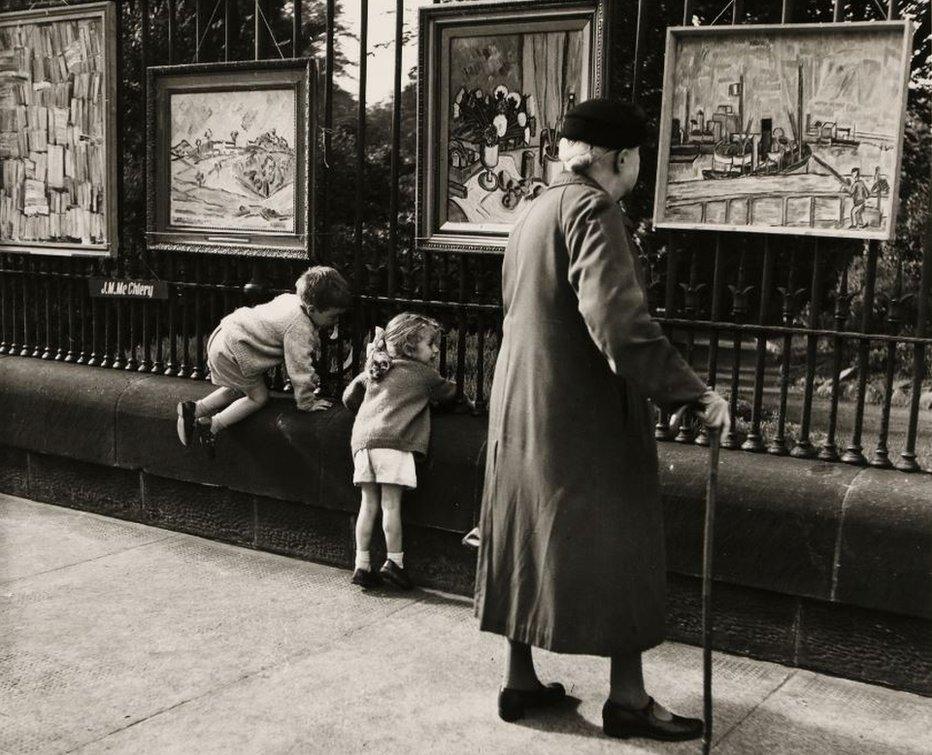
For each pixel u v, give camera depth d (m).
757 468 3.35
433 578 4.04
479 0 3.82
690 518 3.40
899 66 3.12
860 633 3.22
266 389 4.41
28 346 5.40
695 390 2.58
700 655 3.44
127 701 3.07
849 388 9.20
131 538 4.66
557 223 2.76
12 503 5.20
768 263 3.44
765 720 2.98
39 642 3.49
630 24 7.13
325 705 3.05
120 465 4.81
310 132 4.32
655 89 7.27
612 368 2.63
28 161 5.18
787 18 3.31
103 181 4.93
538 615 2.80
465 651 3.45
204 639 3.53
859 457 3.35
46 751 2.77
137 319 5.20
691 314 3.58
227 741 2.83
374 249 4.25
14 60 5.13
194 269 4.96
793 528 3.23
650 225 6.82
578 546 2.74
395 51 4.07
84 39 4.89
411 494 3.97
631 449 2.77
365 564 3.98
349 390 4.09
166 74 4.66
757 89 3.33
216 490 4.59
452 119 3.93
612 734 2.88
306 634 3.58
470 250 3.95
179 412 4.41
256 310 4.33
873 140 3.19
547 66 3.72
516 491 2.84
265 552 4.48
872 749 2.83
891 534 3.08
